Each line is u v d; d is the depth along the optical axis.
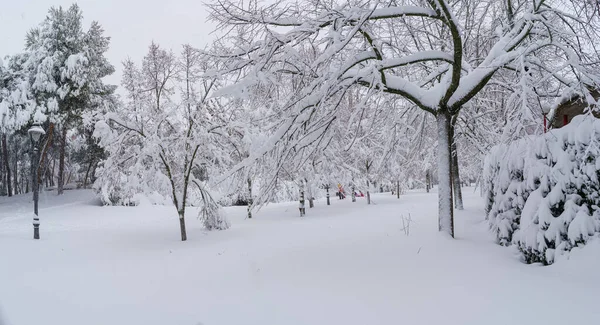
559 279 4.85
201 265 8.07
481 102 13.09
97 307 5.55
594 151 4.92
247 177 7.47
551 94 8.96
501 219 6.99
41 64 28.67
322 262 6.82
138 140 13.80
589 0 5.90
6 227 19.44
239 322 4.38
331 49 6.32
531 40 8.91
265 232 13.35
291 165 8.30
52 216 23.44
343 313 4.36
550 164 5.82
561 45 6.92
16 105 29.36
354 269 6.12
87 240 13.57
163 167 14.16
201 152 14.08
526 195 6.29
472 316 3.99
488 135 12.99
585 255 4.99
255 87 7.38
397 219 13.05
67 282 7.43
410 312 4.23
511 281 4.96
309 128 7.27
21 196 33.38
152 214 23.84
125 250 11.42
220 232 14.34
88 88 29.66
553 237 5.46
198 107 12.93
